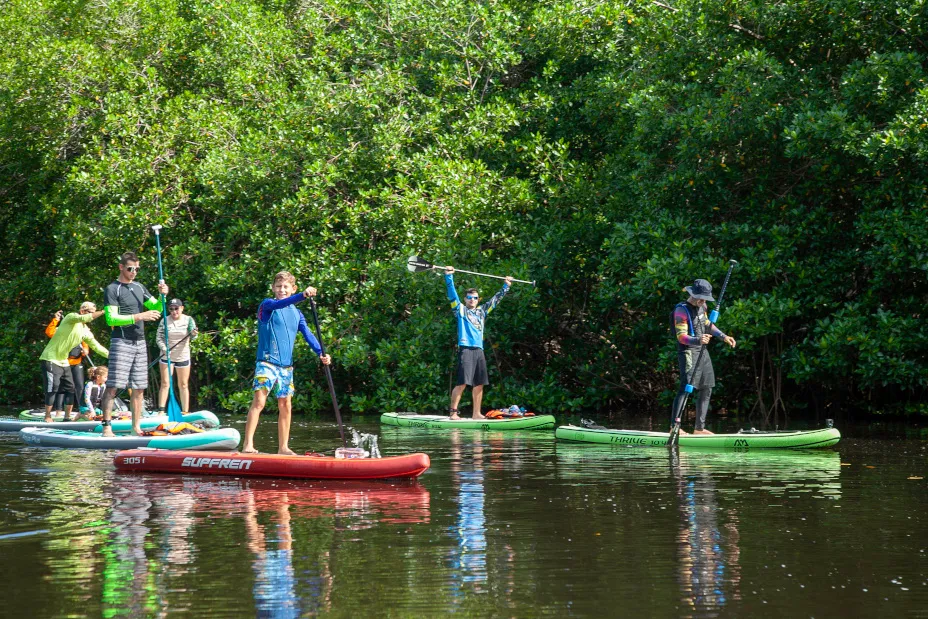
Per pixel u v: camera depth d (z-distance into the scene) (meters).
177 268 37.41
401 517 12.75
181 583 9.41
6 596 8.99
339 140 36.38
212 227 39.91
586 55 39.50
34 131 44.12
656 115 31.22
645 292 30.00
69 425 25.62
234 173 36.31
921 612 8.44
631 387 36.31
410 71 39.91
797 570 9.89
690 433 24.22
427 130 37.03
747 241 29.55
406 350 33.69
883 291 29.09
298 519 12.62
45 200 42.09
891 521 12.40
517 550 10.80
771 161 30.09
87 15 44.75
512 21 38.66
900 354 26.91
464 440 23.56
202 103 38.84
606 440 22.77
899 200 26.86
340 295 35.97
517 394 34.03
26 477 16.78
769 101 28.69
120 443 21.64
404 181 35.03
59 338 27.58
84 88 41.75
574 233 34.31
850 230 30.38
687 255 29.94
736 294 29.62
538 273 34.25
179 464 17.23
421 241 34.59
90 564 10.18
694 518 12.65
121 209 36.41
